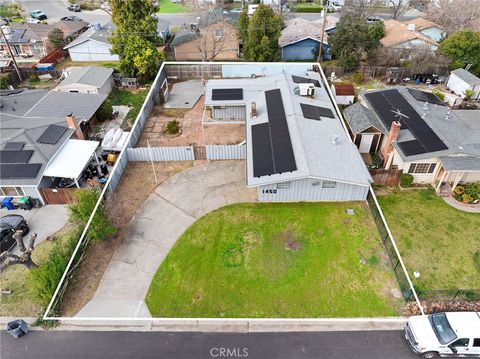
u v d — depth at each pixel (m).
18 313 22.03
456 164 28.41
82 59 54.25
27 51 55.25
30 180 27.94
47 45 54.88
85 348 20.20
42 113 35.22
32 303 22.56
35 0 84.56
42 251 25.50
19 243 22.47
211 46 54.25
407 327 20.31
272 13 47.94
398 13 68.19
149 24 46.59
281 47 52.22
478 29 59.22
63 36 56.19
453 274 23.84
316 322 21.28
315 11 74.00
